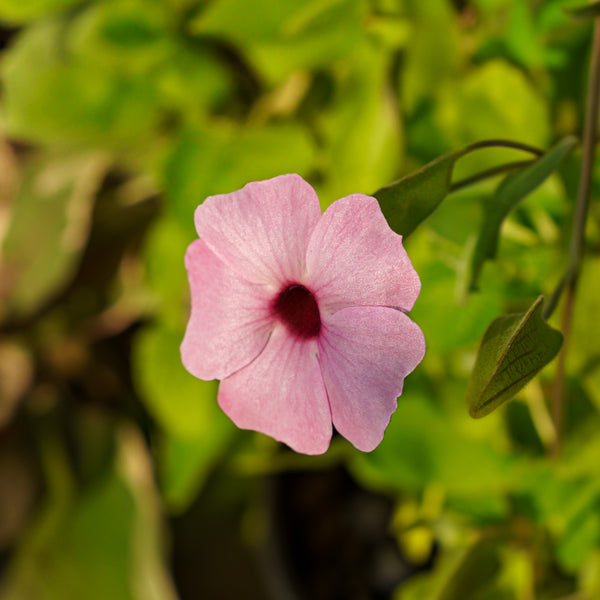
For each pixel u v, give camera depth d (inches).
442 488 13.9
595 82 10.7
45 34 14.3
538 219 12.8
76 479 19.9
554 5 12.7
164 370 15.1
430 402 13.6
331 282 10.1
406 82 13.2
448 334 12.8
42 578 19.2
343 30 13.2
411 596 14.5
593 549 13.2
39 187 18.2
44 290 18.0
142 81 14.2
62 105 14.4
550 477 13.3
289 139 13.6
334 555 18.1
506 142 10.6
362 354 10.0
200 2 13.5
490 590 13.5
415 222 10.1
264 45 13.4
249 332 10.6
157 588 18.8
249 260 10.4
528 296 12.6
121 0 13.3
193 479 16.3
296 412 10.5
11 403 19.9
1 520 19.6
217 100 14.5
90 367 20.4
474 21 13.7
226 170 13.6
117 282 19.0
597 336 12.2
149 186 17.3
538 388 12.8
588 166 10.7
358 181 13.1
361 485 18.9
